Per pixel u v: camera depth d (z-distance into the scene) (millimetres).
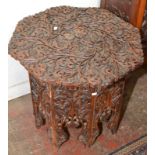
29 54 1127
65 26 1288
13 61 1567
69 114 1269
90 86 1045
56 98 1188
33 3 1444
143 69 1970
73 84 1024
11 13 1397
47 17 1350
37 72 1053
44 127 1565
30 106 1685
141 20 1514
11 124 1577
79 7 1514
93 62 1089
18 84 1690
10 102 1703
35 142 1492
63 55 1119
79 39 1208
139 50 1170
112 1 1597
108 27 1298
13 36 1232
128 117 1647
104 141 1509
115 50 1157
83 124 1333
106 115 1357
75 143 1493
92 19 1352
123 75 1081
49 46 1165
